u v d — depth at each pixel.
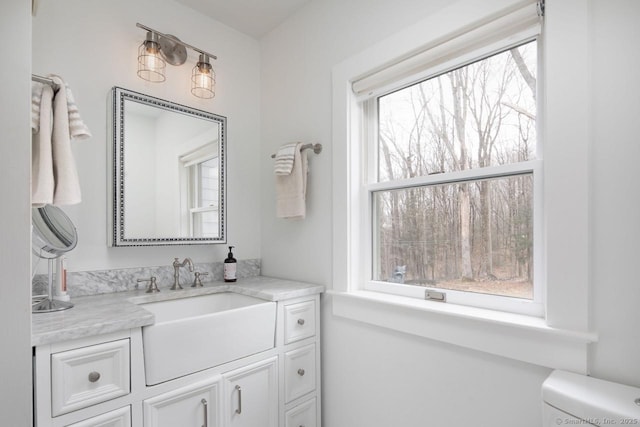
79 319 1.04
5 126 0.85
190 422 1.18
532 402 1.05
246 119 2.09
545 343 1.01
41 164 1.05
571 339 0.95
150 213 1.61
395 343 1.41
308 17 1.85
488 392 1.14
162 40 1.71
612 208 0.92
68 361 0.94
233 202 2.00
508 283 1.19
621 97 0.92
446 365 1.25
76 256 1.44
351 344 1.58
